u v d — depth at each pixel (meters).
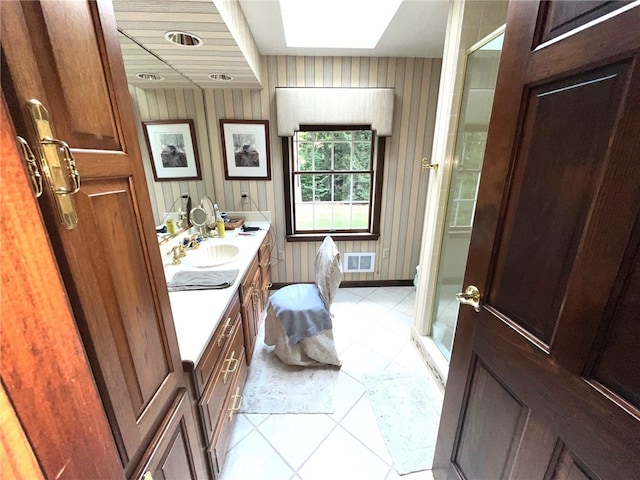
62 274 0.41
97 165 0.48
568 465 0.63
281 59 2.46
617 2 0.49
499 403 0.84
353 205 3.03
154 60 1.68
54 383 0.32
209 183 2.66
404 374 1.91
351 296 3.03
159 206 1.87
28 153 0.35
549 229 0.66
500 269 0.83
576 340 0.59
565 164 0.61
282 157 2.72
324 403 1.68
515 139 0.74
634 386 0.50
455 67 1.62
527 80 0.69
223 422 1.23
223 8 1.23
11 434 0.27
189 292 1.33
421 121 2.71
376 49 2.34
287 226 2.95
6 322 0.27
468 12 1.53
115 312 0.53
